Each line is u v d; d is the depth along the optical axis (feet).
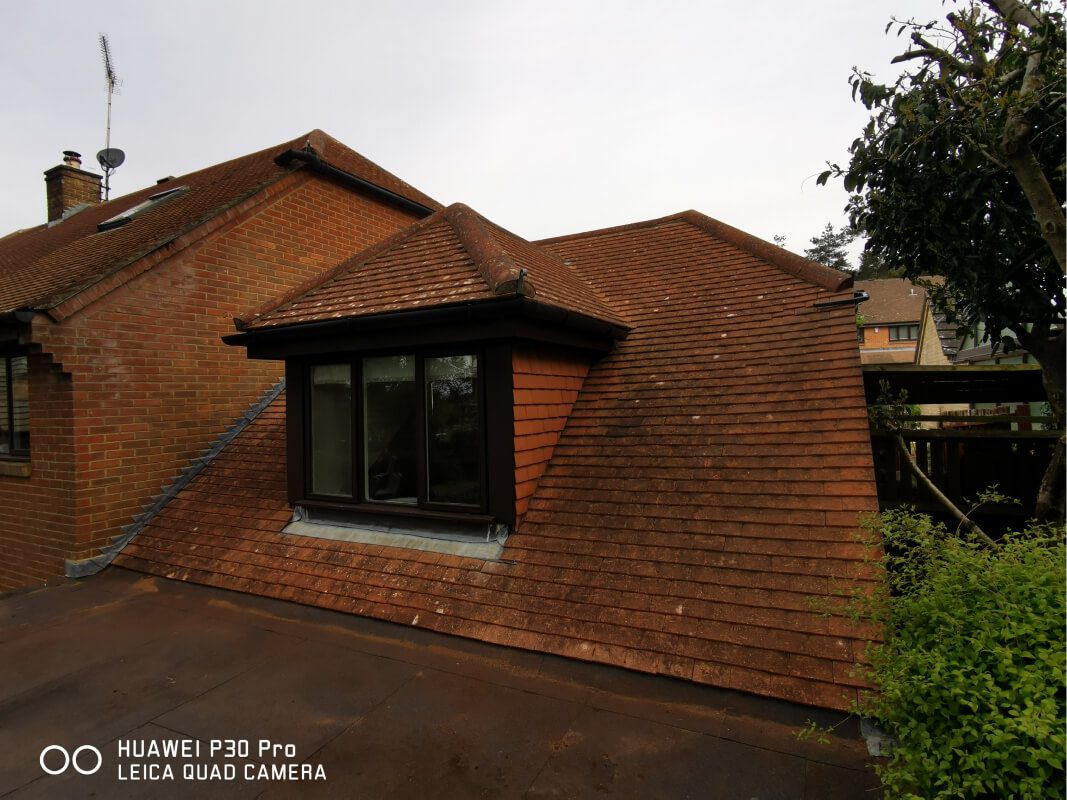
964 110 14.33
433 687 12.33
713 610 12.48
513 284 14.84
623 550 14.52
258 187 27.78
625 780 9.29
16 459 23.75
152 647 14.78
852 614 9.20
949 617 7.34
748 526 13.98
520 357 16.72
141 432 22.93
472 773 9.66
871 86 15.34
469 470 16.90
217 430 25.98
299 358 19.79
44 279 26.18
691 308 21.99
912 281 19.21
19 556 22.93
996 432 18.58
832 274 19.95
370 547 17.69
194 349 25.02
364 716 11.43
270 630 15.46
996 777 6.24
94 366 21.44
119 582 19.88
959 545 8.48
